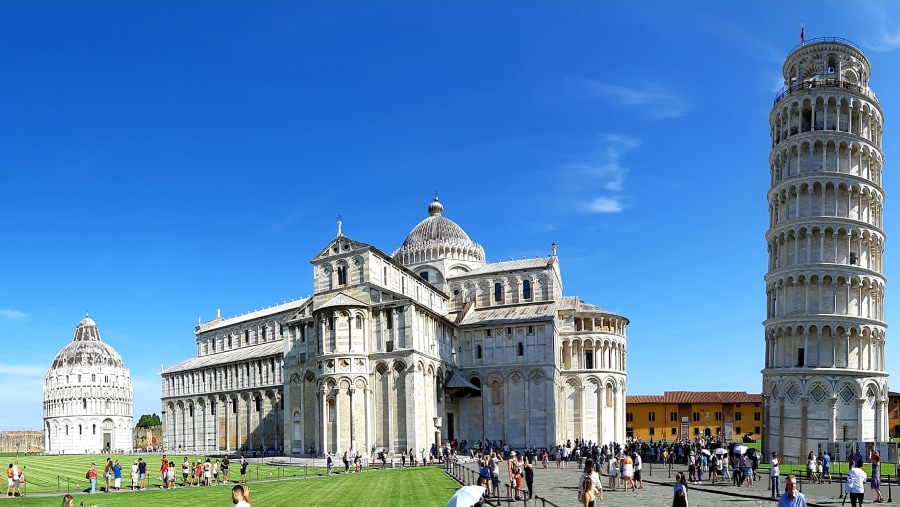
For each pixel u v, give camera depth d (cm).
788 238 8925
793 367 8462
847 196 8831
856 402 8306
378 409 9250
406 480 6378
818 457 7356
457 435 10825
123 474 9062
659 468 7606
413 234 13188
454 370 10738
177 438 17200
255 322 16175
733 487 5616
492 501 4756
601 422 11038
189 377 16950
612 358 11344
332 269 10025
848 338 8419
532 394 10538
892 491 5306
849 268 8562
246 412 14750
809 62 9394
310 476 7350
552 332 10562
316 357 9425
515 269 12050
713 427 16525
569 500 4850
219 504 5241
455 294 12469
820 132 8912
